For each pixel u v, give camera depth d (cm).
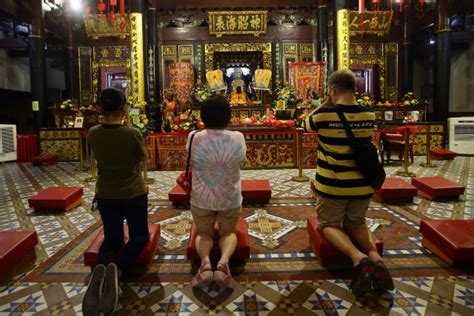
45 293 267
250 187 520
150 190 626
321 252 299
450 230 325
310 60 1395
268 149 870
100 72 1420
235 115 1227
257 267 306
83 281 285
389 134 911
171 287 273
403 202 515
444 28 1166
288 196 561
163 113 1135
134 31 1101
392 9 1381
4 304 252
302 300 253
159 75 1373
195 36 1384
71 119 1212
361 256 250
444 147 1136
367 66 1515
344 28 1121
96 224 436
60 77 1884
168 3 1370
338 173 269
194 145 272
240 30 1359
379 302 249
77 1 1206
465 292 260
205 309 243
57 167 961
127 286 275
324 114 267
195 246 290
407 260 315
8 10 1089
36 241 327
